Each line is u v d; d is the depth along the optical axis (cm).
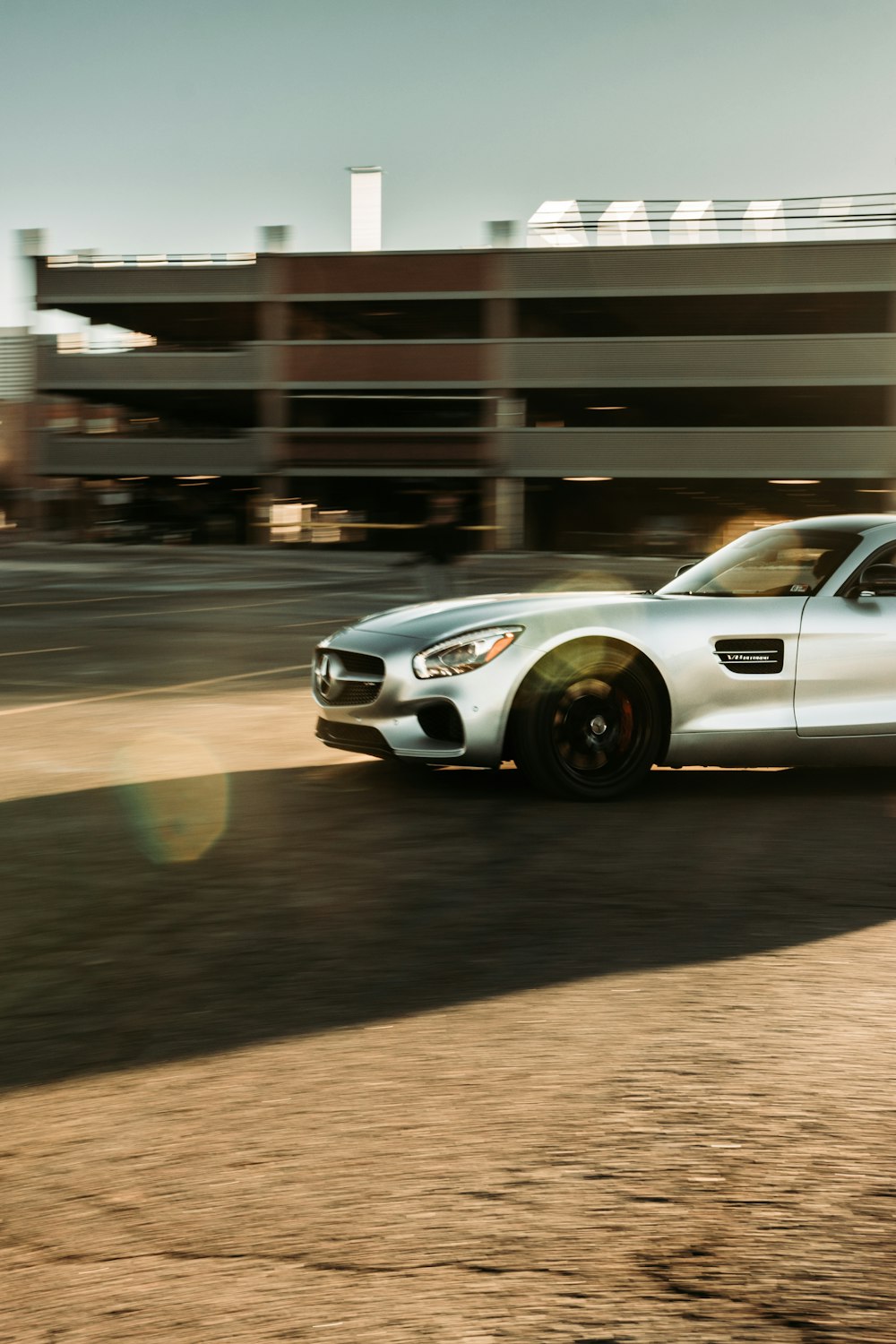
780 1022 298
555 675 543
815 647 561
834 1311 183
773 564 606
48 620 1530
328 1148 234
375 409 4144
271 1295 187
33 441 4259
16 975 336
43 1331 179
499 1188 218
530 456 4006
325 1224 207
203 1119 247
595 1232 204
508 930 374
